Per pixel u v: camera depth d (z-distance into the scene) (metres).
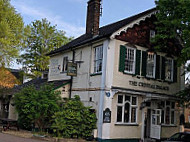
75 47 19.81
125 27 17.05
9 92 23.52
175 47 20.30
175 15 15.66
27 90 18.19
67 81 20.03
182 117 20.70
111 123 16.28
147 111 19.58
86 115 16.25
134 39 17.95
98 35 18.66
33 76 38.91
